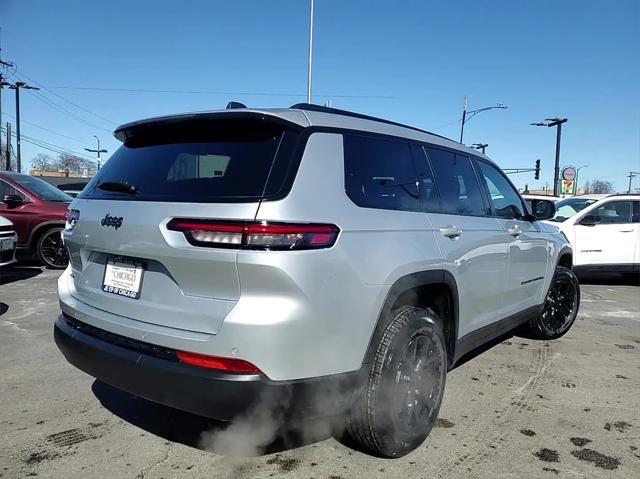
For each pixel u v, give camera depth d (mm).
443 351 3174
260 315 2254
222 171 2545
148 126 2982
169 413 3502
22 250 9102
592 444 3225
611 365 4777
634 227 9438
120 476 2750
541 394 4023
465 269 3490
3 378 4113
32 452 2982
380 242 2715
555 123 32750
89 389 3906
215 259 2299
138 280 2648
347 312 2484
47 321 5785
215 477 2754
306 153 2553
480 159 4285
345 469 2848
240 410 2279
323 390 2424
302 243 2328
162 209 2521
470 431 3352
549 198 12438
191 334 2381
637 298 8500
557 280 5484
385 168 3029
